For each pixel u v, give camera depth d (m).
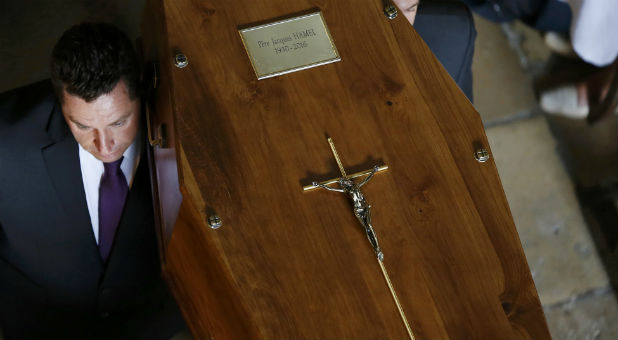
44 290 2.60
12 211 2.43
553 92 3.29
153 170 2.38
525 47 3.40
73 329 2.68
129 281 2.61
